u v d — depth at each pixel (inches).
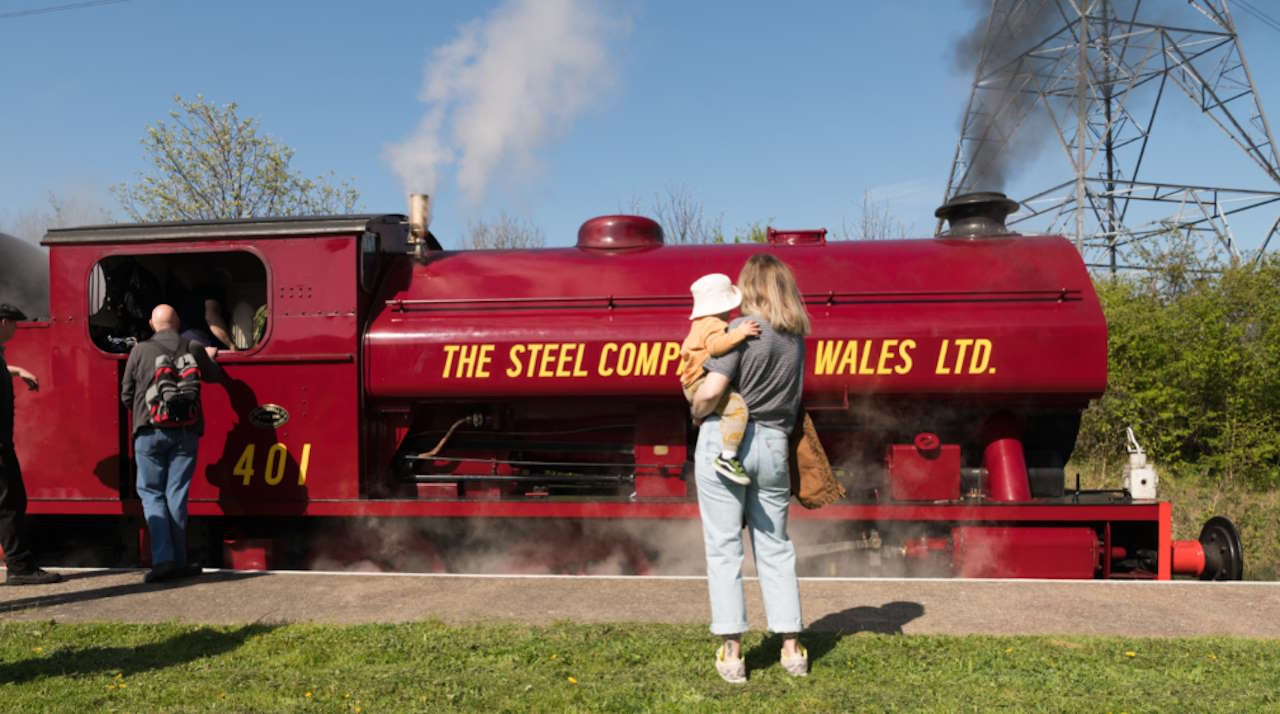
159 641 153.4
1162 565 211.5
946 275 221.8
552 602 178.2
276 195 738.8
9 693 127.5
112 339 240.8
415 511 222.8
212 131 723.4
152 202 719.7
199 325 250.4
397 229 250.8
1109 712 115.1
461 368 223.9
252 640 153.2
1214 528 219.0
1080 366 210.5
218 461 228.4
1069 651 141.4
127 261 248.1
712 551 131.2
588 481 235.8
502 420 240.4
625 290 228.1
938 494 217.9
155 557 205.2
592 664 137.8
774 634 151.3
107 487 228.8
